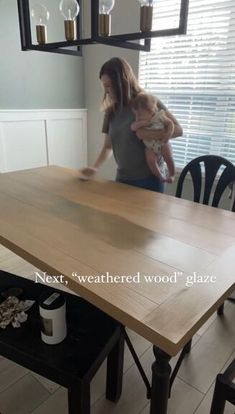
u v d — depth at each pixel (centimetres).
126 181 184
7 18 252
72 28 145
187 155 274
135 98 162
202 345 156
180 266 90
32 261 95
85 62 320
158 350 76
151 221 121
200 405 126
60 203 139
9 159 284
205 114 254
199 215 128
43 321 105
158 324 67
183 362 145
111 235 109
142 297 76
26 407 125
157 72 272
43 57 285
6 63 262
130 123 167
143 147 171
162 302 74
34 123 294
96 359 102
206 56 239
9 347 108
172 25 250
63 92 312
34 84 286
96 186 166
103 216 125
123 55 286
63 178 179
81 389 96
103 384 135
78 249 99
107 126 185
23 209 131
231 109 238
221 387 87
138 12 260
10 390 132
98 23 129
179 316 70
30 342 109
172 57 258
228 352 153
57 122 313
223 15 222
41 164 311
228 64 230
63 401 128
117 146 179
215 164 169
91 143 347
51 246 100
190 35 242
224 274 86
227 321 174
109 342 109
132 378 138
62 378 98
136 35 129
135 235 109
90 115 336
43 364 101
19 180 174
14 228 113
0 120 268
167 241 105
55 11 281
